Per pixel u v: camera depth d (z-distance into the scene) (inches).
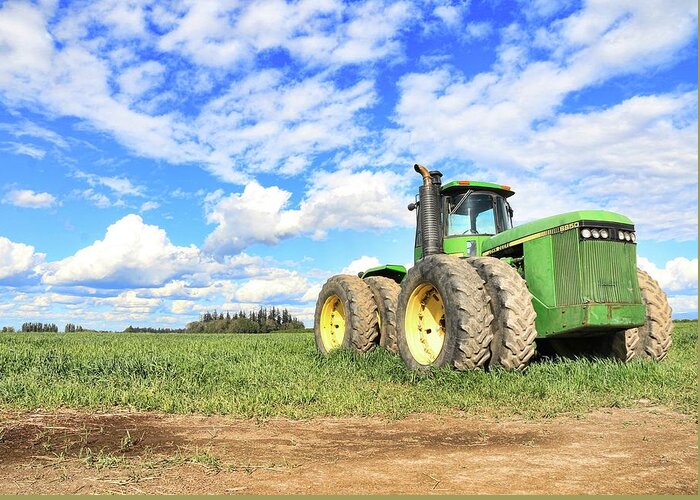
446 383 235.1
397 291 361.1
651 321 273.0
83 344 473.1
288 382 249.1
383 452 140.3
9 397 205.2
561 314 242.5
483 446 146.8
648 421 175.9
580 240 238.1
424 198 325.4
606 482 114.5
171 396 212.8
